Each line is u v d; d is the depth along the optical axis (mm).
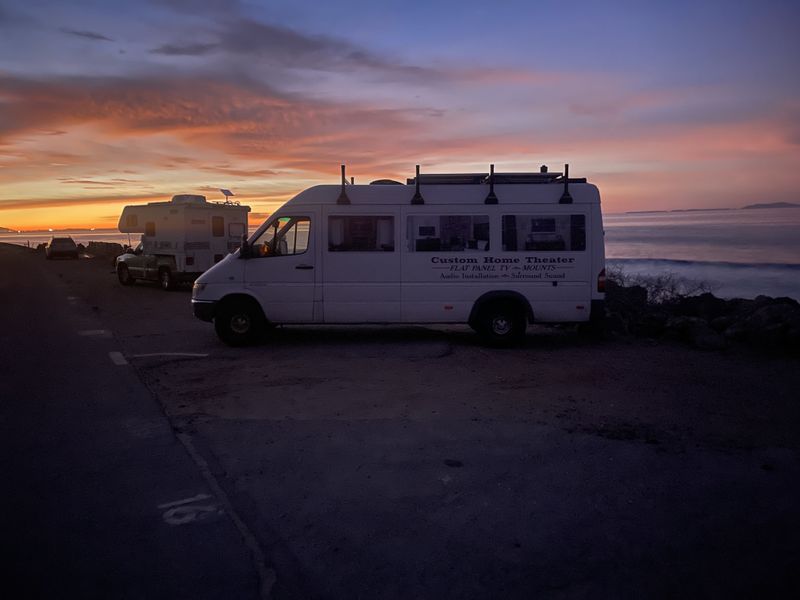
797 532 3832
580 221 9898
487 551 3596
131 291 19641
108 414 6188
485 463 4926
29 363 8656
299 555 3531
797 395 6902
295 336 11016
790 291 29109
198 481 4547
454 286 9945
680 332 10297
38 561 3432
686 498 4305
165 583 3230
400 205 9922
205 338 10891
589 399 6789
